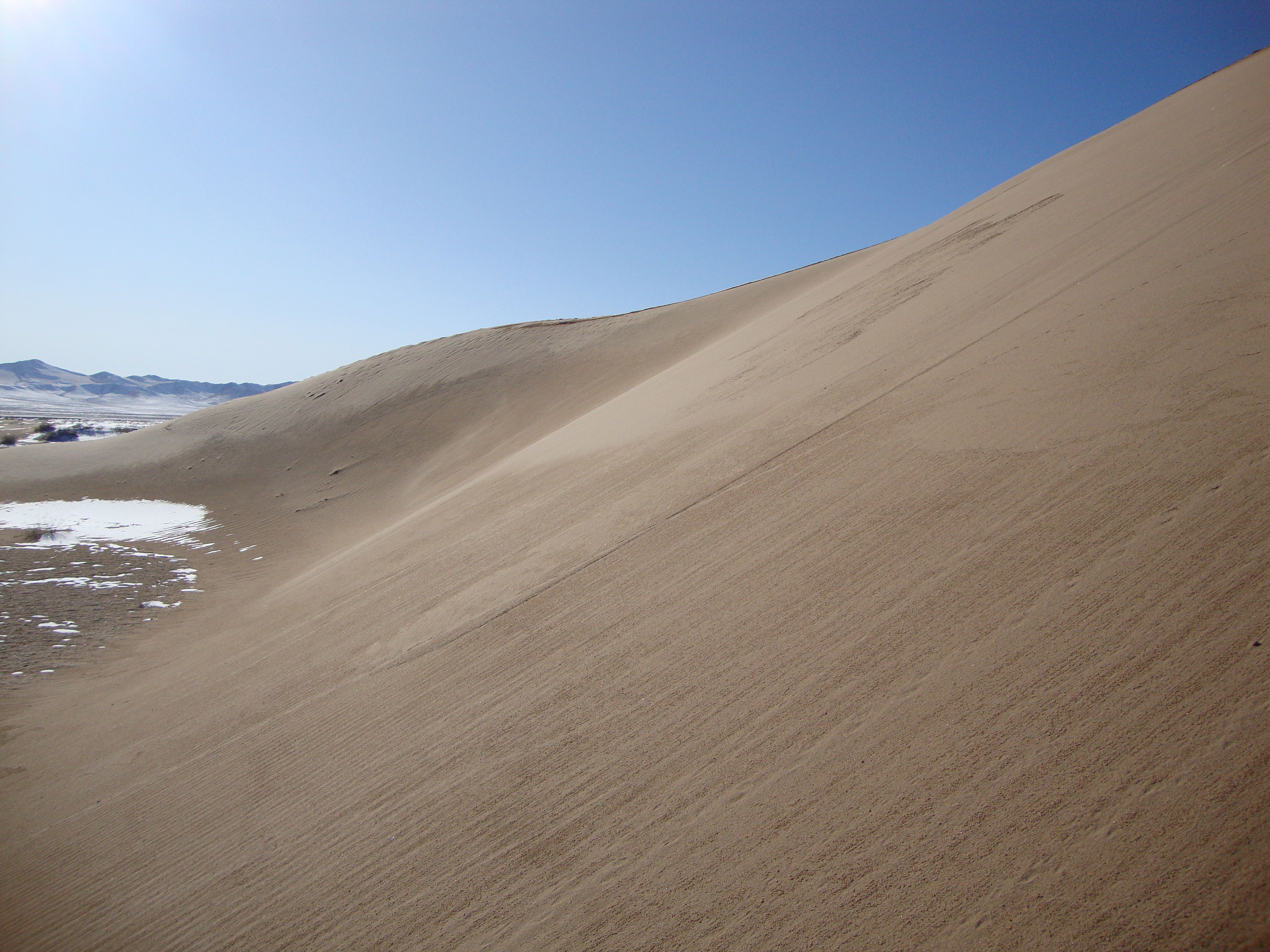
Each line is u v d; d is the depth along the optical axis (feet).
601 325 109.19
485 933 8.20
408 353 119.34
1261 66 41.24
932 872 6.58
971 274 27.89
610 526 19.45
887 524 12.78
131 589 43.73
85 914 12.00
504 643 15.28
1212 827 5.79
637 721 10.70
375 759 12.92
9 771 20.47
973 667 8.65
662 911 7.48
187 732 18.53
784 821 7.85
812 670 10.01
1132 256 19.33
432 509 38.29
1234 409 10.84
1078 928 5.60
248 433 101.24
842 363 24.86
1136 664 7.62
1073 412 13.08
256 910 10.28
